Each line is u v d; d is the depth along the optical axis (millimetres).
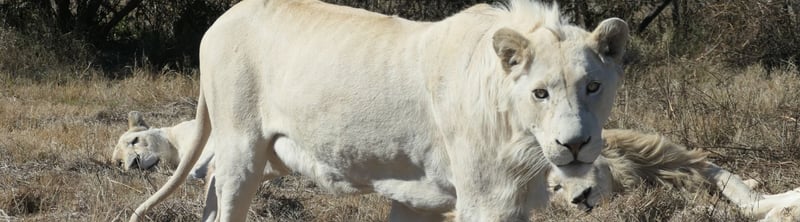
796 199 6633
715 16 15094
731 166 8109
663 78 12148
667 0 16438
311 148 5117
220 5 17875
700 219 6426
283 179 8016
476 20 4496
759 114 9531
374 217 6762
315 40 5086
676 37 15898
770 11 14492
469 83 4383
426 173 4719
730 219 6543
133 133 9508
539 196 4562
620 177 7332
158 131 9617
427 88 4574
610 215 6539
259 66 5363
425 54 4605
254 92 5402
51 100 12984
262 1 5484
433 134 4621
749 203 6973
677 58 14023
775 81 12070
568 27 4164
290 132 5227
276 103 5262
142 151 9297
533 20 4293
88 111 12070
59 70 15078
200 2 17719
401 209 5164
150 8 18234
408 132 4680
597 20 16375
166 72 15633
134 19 18500
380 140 4770
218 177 5621
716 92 10867
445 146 4582
